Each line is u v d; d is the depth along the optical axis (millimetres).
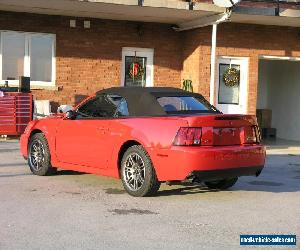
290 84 19328
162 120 7625
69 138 8914
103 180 9188
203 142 7457
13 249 5223
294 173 10906
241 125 7852
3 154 11953
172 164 7402
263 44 16375
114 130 8133
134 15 15055
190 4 13633
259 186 9188
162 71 16594
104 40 15969
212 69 14594
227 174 7609
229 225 6328
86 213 6762
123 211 6918
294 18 14938
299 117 18812
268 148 15836
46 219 6410
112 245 5410
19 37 15297
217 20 14219
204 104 8586
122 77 16266
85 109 8852
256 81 16375
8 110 14391
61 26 15547
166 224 6297
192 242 5574
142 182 7734
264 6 16109
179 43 16688
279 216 6855
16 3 13711
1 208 6930
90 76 15914
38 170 9492
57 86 15602
